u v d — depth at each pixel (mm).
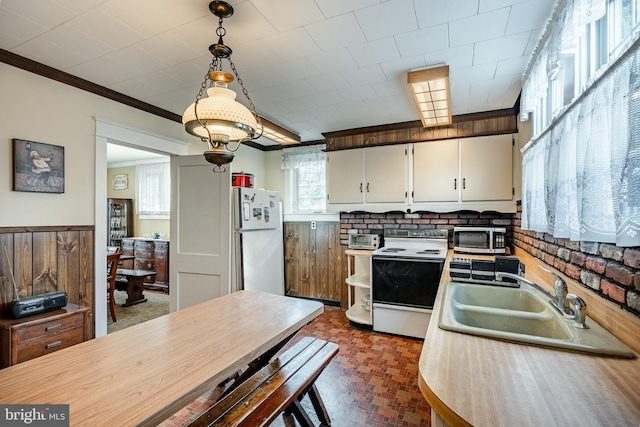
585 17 1097
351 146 3756
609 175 1030
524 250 2648
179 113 3109
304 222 4391
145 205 5699
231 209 3045
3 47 1910
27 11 1562
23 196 2094
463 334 1144
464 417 681
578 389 787
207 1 1484
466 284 1917
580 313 1173
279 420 1818
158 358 1198
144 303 4371
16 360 1841
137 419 857
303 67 2172
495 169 3105
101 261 2523
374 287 3172
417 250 3391
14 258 2045
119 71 2230
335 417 1847
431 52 1970
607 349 976
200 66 2160
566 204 1354
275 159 4668
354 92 2609
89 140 2443
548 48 1604
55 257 2252
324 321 3555
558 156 1418
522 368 894
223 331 1463
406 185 3467
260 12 1568
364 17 1615
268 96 2701
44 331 1979
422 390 829
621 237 855
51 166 2213
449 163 3287
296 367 1551
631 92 809
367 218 3918
